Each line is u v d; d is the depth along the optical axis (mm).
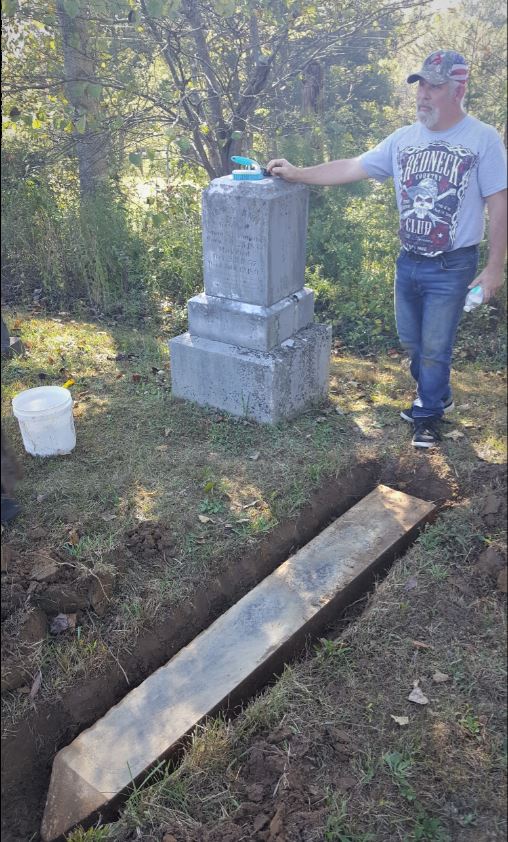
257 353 4531
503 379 5363
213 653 2959
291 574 3381
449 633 2980
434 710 2631
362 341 6230
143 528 3539
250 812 2334
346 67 8992
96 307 7043
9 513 1669
